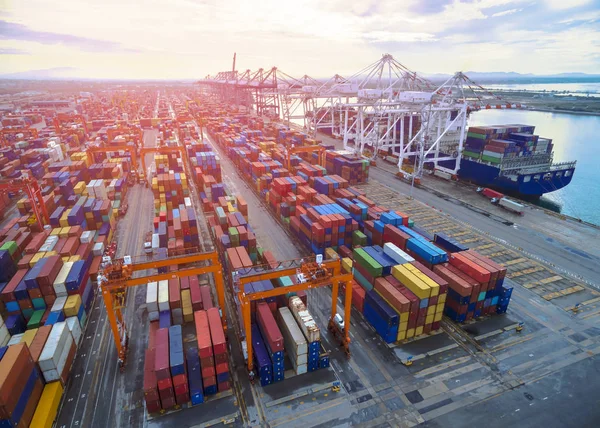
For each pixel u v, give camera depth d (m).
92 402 32.59
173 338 33.72
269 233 67.75
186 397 32.09
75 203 71.12
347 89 160.75
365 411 31.69
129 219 75.56
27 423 28.70
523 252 59.81
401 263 44.91
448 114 108.00
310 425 30.34
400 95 109.94
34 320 39.09
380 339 40.53
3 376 26.58
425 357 37.94
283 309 38.91
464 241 63.72
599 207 93.06
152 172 104.38
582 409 31.83
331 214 58.12
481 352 38.53
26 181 59.41
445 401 32.69
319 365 36.16
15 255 51.94
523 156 92.75
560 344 39.75
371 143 136.75
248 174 102.44
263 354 34.47
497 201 82.00
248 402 32.53
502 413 31.44
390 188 95.06
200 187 90.56
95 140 140.50
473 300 42.09
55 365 32.47
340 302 47.12
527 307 45.91
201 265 56.31
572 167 91.56
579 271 54.19
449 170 105.00
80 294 43.16
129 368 36.47
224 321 39.50
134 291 49.66
